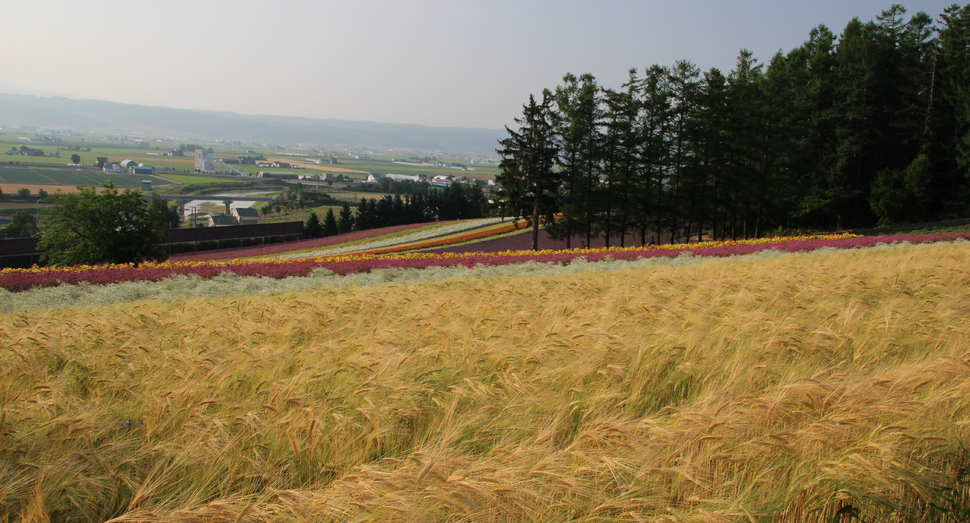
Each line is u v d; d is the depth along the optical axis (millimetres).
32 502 2941
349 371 4953
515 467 3135
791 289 8375
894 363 4941
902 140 49375
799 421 3660
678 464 3266
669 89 41188
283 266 20969
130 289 16516
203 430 3686
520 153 41531
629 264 19688
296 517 2840
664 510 2953
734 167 41062
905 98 49125
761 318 6086
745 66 51219
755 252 22438
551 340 5656
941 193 46344
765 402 3707
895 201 43625
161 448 3602
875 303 7254
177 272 19375
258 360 5312
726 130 41219
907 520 3020
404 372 4898
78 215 37969
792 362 5047
